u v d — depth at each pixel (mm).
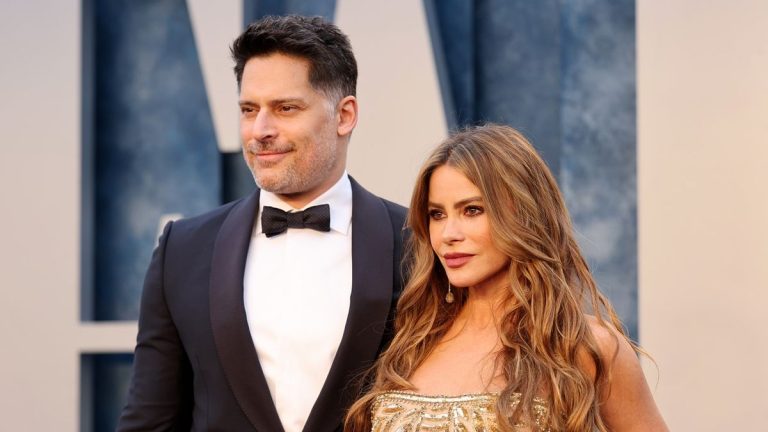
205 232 4109
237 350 3846
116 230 6535
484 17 6277
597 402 3516
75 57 6246
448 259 3666
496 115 6215
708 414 5328
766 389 5254
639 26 5535
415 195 3725
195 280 3992
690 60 5457
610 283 6020
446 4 6293
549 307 3588
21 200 6234
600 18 6125
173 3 6543
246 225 4074
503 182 3602
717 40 5426
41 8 6273
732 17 5410
